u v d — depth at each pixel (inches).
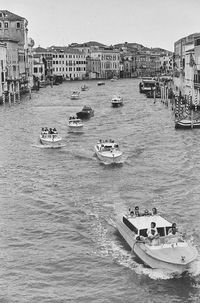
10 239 1195.3
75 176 1760.6
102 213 1359.5
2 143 2456.9
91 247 1146.7
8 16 6722.4
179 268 999.6
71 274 1027.9
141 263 1062.4
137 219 1170.6
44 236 1213.1
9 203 1450.5
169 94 4894.2
